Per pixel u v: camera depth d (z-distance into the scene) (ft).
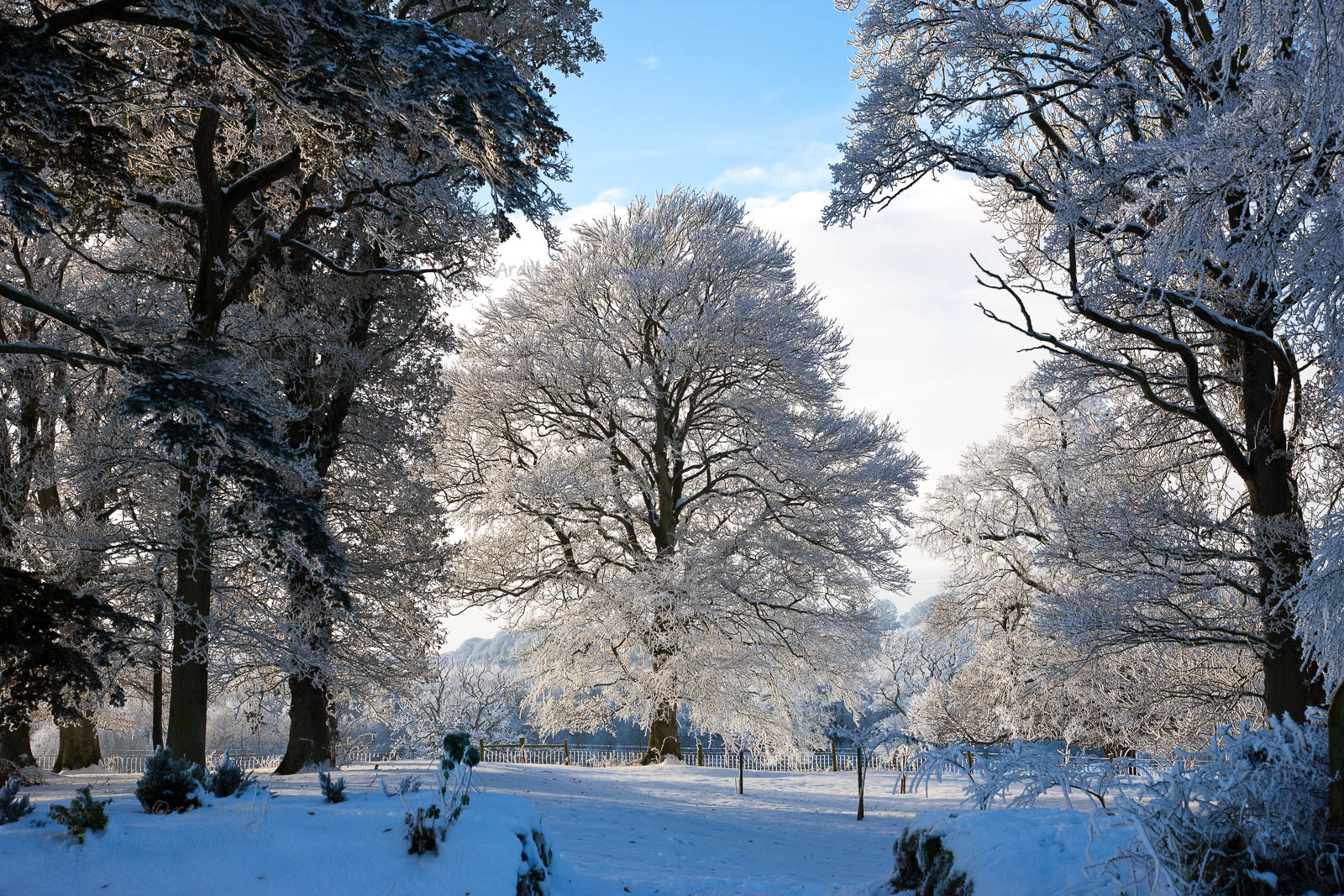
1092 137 44.91
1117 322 44.65
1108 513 53.06
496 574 98.12
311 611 62.03
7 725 47.03
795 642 99.76
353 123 43.62
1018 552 100.83
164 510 58.80
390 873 24.62
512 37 63.77
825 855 45.19
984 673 98.68
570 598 97.55
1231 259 32.37
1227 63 29.86
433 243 65.16
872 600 102.32
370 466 71.36
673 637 90.53
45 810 28.17
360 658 68.39
